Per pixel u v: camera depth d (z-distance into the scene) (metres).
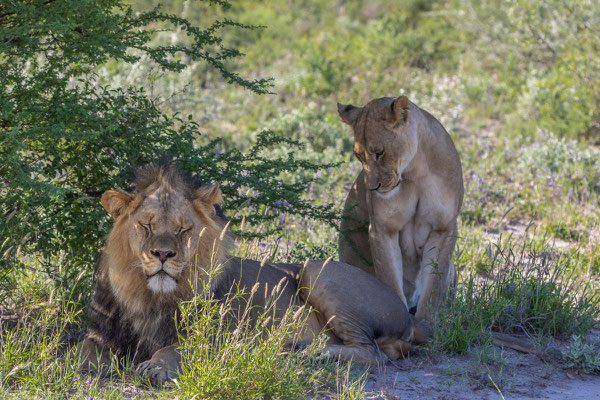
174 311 8.70
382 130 10.51
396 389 8.74
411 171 10.94
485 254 14.04
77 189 9.62
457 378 9.23
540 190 19.25
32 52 9.70
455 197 11.31
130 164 10.52
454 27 35.31
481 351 10.02
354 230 12.01
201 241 8.64
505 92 28.78
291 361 8.50
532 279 11.95
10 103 9.45
